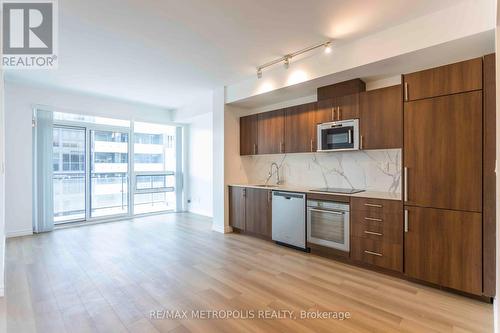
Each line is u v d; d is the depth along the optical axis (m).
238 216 4.76
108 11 2.42
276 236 4.09
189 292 2.56
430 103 2.59
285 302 2.37
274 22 2.62
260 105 4.98
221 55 3.41
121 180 6.17
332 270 3.09
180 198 7.05
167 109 6.75
